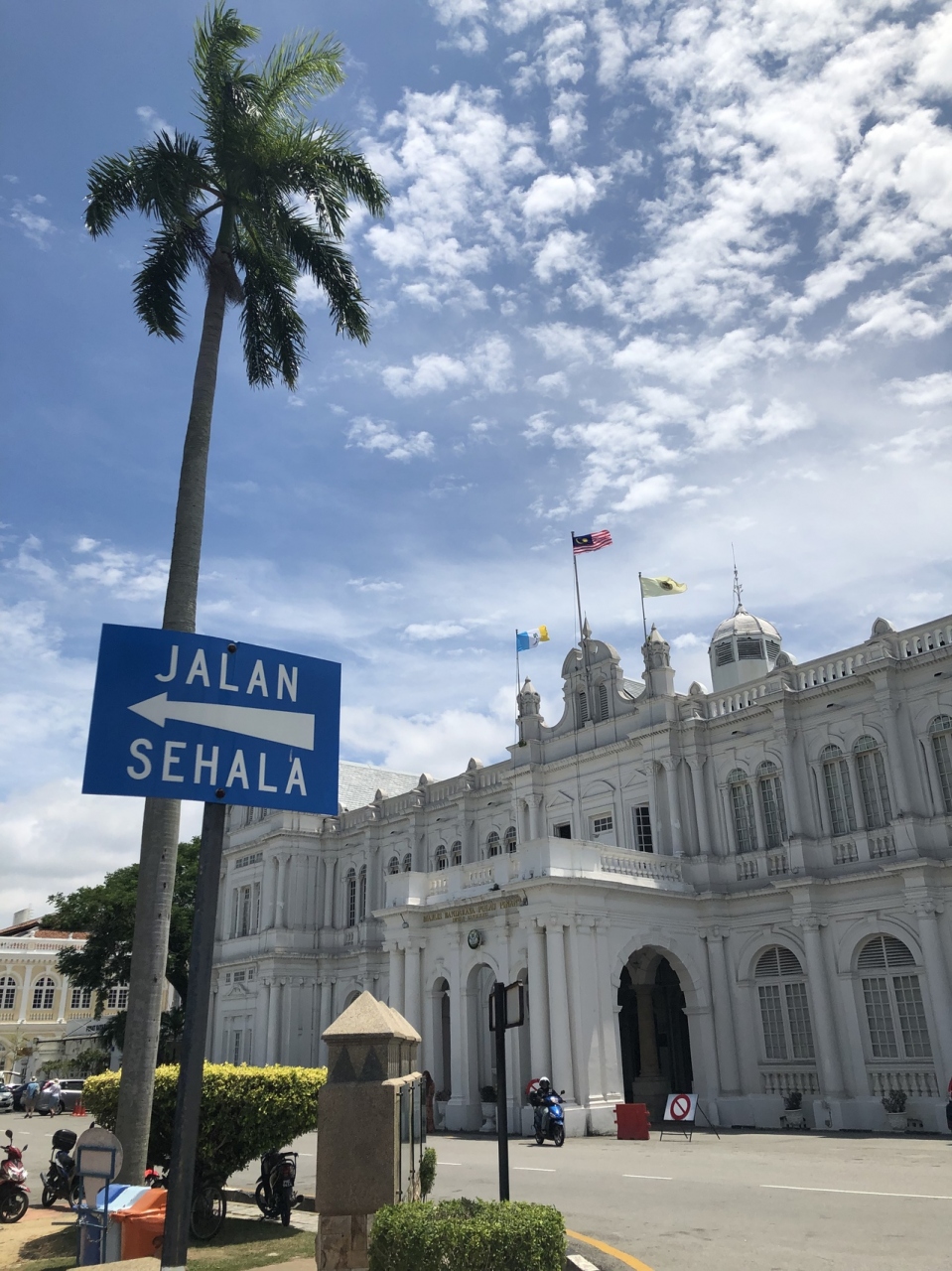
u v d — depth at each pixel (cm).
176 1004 5550
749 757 3056
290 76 1828
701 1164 1833
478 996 3039
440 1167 1898
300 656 758
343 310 1920
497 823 3969
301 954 4441
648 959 3086
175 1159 625
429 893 3209
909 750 2686
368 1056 875
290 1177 1312
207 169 1759
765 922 2895
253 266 1877
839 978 2700
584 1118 2483
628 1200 1441
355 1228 826
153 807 1367
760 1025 2862
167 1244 611
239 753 704
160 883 1334
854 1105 2586
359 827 4550
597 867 2814
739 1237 1159
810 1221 1238
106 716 665
